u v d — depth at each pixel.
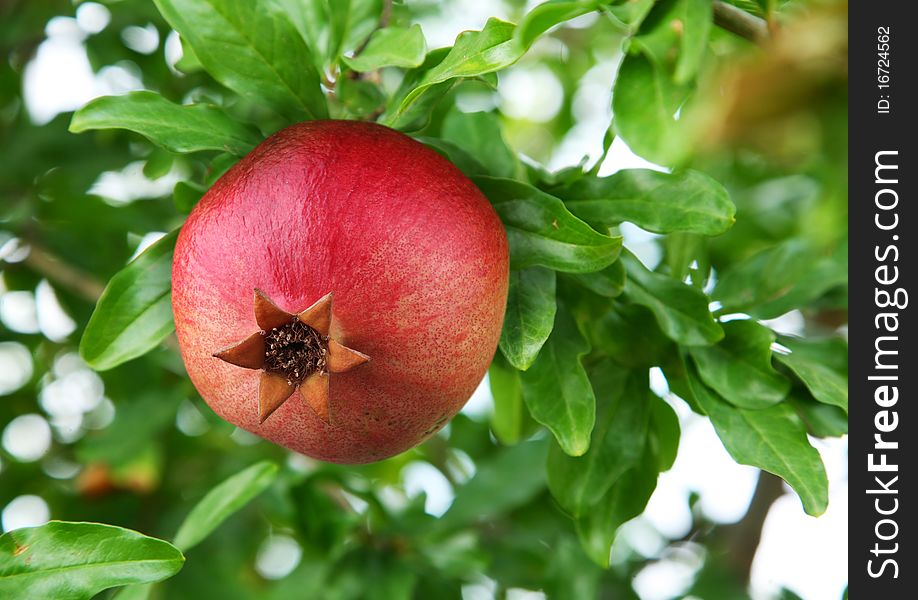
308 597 0.86
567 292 0.73
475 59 0.66
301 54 0.70
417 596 0.88
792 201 0.88
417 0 0.99
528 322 0.69
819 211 0.58
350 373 0.64
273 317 0.63
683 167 0.71
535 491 0.90
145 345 0.71
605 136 0.72
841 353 0.77
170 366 0.96
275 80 0.70
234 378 0.65
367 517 0.89
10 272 0.98
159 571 0.68
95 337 0.71
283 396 0.64
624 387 0.76
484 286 0.65
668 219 0.71
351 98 0.73
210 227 0.65
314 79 0.70
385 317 0.63
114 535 0.68
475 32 0.67
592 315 0.74
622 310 0.74
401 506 0.94
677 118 0.64
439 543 0.89
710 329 0.73
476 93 0.95
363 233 0.64
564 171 0.75
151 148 0.96
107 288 0.71
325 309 0.63
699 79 0.64
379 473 1.10
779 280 0.79
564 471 0.76
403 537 0.88
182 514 0.98
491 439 1.04
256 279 0.64
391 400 0.65
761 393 0.73
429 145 0.72
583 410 0.71
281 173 0.65
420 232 0.64
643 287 0.74
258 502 1.02
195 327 0.65
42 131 0.96
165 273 0.71
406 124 0.70
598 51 1.04
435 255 0.64
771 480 0.93
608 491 0.77
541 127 1.14
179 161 0.98
